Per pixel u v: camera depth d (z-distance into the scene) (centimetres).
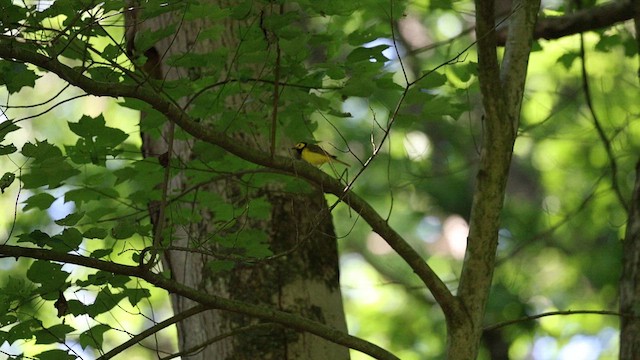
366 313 2728
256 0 815
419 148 2534
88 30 779
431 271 852
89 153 847
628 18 1234
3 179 773
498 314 2214
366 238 2983
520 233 2430
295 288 1002
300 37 808
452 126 2586
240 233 912
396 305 2739
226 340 988
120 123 2711
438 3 1280
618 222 2103
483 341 2300
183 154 1048
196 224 1023
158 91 826
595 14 1236
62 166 791
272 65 845
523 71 908
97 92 763
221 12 792
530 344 2353
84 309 848
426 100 880
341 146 2634
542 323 2348
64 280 822
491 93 873
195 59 842
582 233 2355
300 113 891
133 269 781
